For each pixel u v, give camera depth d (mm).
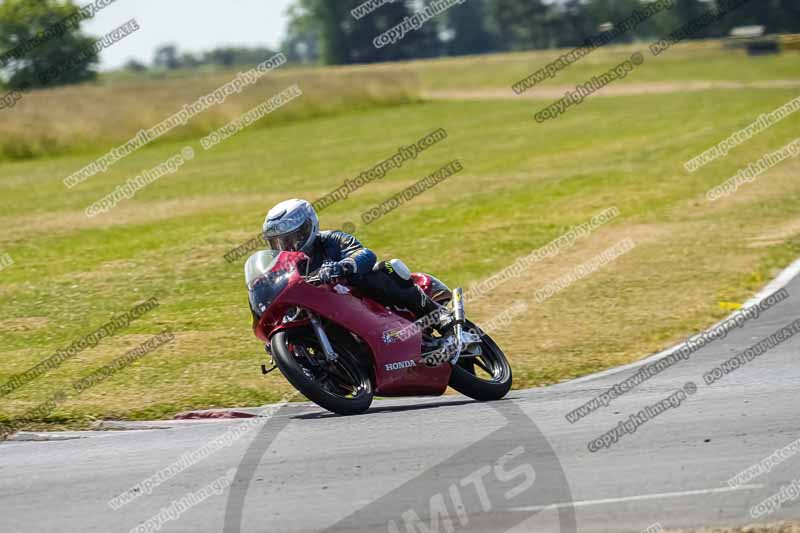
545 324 43562
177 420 30484
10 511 20922
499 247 62969
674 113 140000
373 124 155500
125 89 165000
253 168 110188
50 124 136500
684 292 48031
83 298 52875
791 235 60656
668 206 74438
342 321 27297
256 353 39875
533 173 95875
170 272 58969
